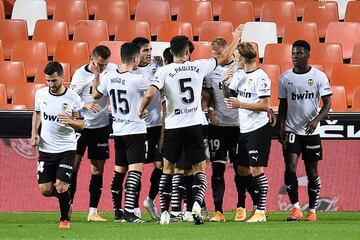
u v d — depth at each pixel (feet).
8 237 98.53
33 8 189.26
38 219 126.11
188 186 120.47
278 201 136.98
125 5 187.73
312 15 186.70
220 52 120.26
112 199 126.41
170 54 120.57
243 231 103.40
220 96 122.21
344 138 136.67
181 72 110.63
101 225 113.19
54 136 110.93
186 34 177.27
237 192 130.00
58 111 110.22
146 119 124.36
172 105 110.93
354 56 170.91
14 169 136.36
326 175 137.39
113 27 186.19
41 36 181.27
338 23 180.24
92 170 125.08
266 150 118.52
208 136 123.95
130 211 117.70
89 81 123.54
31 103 155.53
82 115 116.47
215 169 123.24
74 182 126.11
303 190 137.08
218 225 111.86
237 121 122.83
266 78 117.29
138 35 178.29
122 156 120.06
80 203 136.77
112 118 128.88
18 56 174.50
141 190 136.77
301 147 123.75
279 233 101.19
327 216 130.41
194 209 111.24
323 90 121.80
